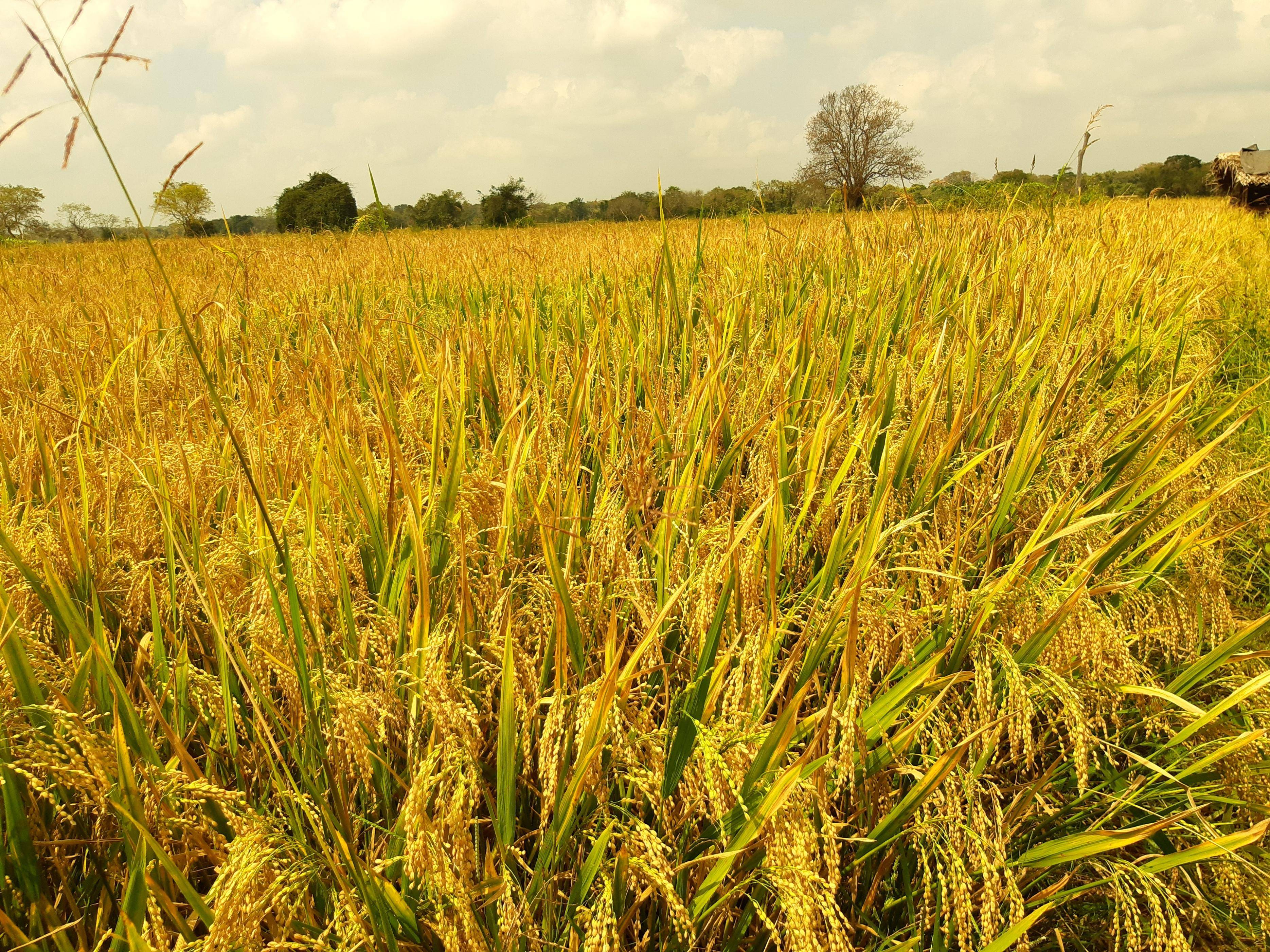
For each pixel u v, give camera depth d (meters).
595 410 2.94
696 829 1.62
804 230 6.73
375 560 2.21
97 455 2.60
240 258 3.96
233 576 2.07
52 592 1.65
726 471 2.63
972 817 1.51
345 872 1.39
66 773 1.29
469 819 1.35
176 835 1.54
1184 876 1.77
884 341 3.65
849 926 1.37
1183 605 2.20
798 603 2.05
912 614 1.90
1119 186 13.20
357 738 1.39
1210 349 4.88
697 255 5.12
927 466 2.74
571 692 1.67
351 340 4.09
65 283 8.80
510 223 16.20
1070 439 2.88
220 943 1.14
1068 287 4.63
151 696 1.46
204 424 3.10
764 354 3.49
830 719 1.41
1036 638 1.80
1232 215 18.20
